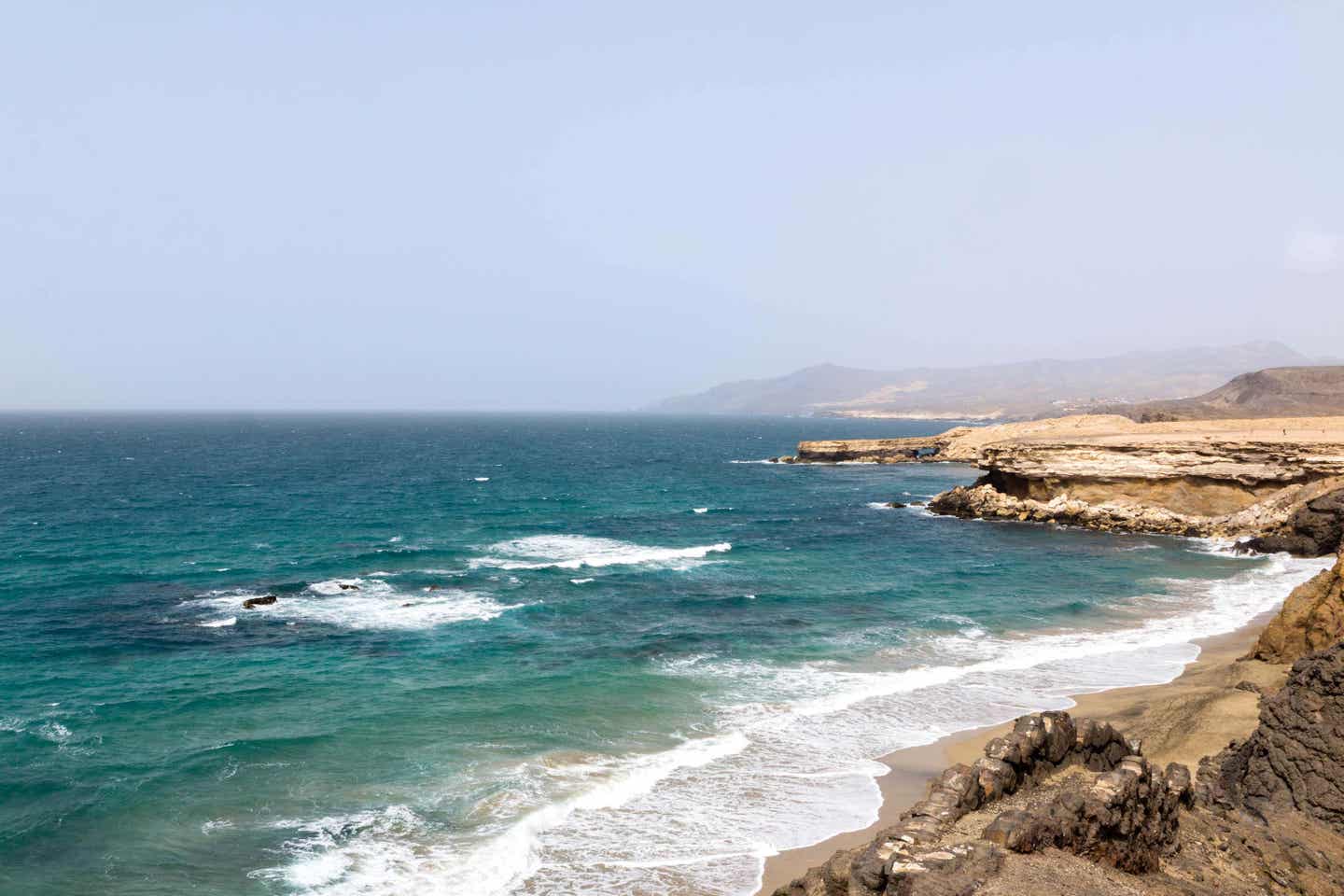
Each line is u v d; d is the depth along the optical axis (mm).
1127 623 37906
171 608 39719
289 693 28141
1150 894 12734
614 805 20375
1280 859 15148
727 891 16766
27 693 27812
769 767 22594
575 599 42156
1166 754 22422
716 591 44188
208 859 17953
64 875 17328
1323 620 27828
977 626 37250
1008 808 14711
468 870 17516
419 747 23734
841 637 35312
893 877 12461
